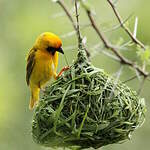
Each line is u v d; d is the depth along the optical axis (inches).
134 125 374.3
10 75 679.1
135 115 371.2
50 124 359.6
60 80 374.6
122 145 625.9
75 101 356.8
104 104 357.4
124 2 687.7
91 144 364.8
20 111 660.7
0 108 646.5
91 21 386.3
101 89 361.7
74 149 374.9
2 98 654.5
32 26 698.2
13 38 705.6
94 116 353.1
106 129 354.3
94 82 365.1
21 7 725.9
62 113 356.2
